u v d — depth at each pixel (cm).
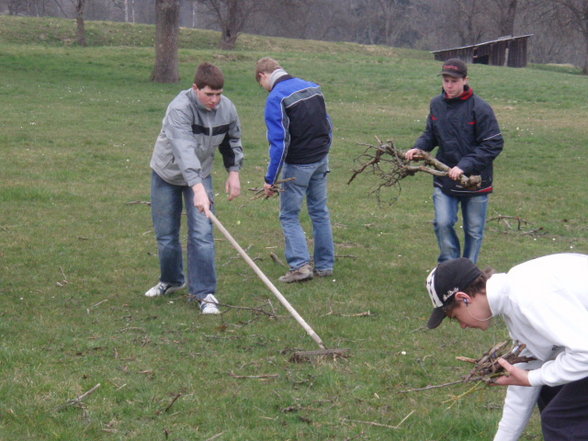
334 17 7269
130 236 862
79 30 4053
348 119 2031
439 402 464
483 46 4631
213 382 480
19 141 1481
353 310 634
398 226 976
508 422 348
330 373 494
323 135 704
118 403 451
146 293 657
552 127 1970
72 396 454
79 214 959
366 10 7450
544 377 307
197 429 423
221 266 759
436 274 325
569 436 317
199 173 581
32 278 697
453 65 642
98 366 498
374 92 2650
